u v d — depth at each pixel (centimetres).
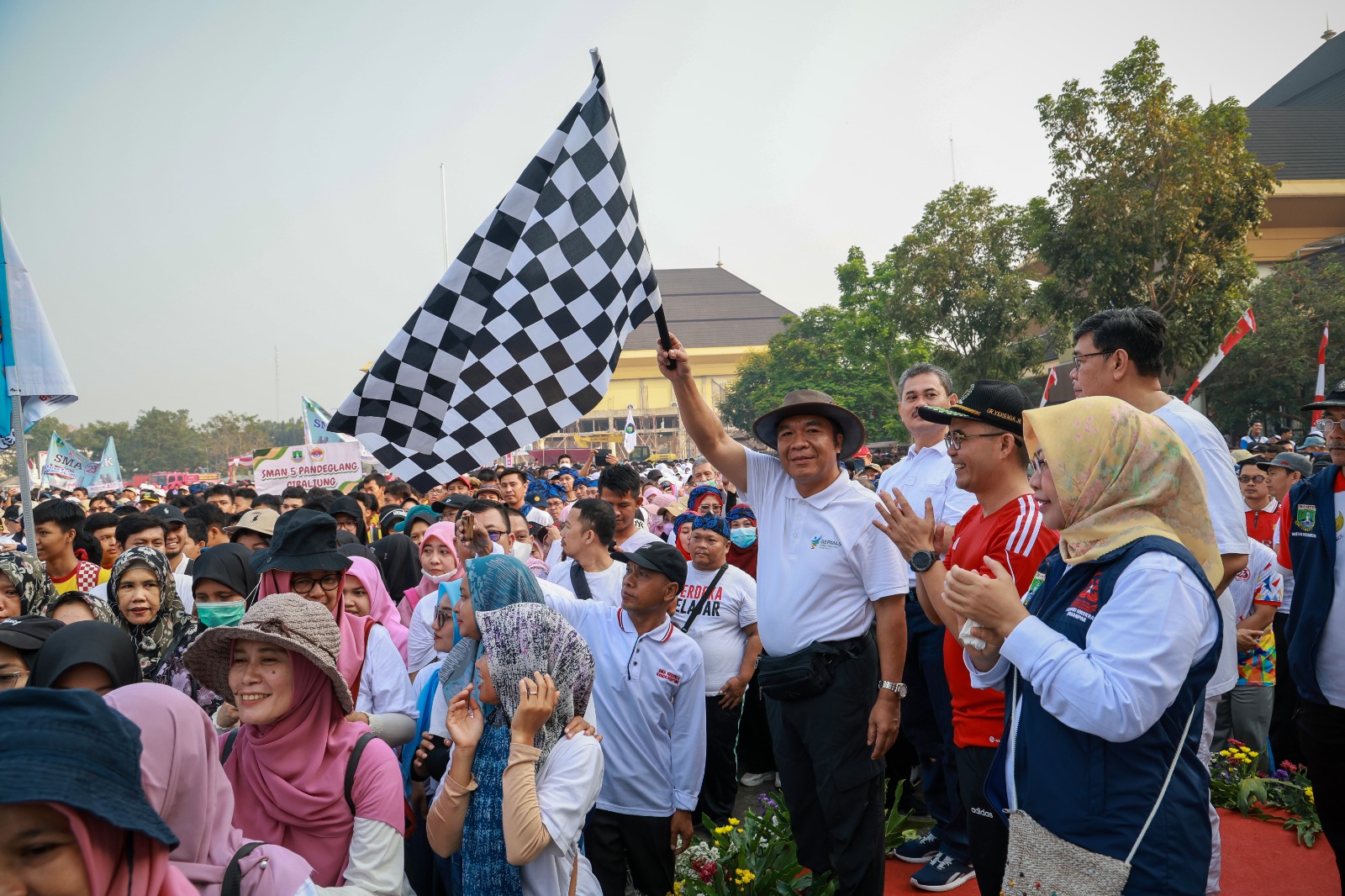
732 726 527
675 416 10369
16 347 563
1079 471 231
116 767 134
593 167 340
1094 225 2427
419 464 345
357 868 257
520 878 272
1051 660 216
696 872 408
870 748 354
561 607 421
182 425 12381
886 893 433
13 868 129
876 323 3850
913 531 322
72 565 584
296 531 355
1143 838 214
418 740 349
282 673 257
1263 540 669
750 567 635
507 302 338
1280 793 518
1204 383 3528
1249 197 2416
